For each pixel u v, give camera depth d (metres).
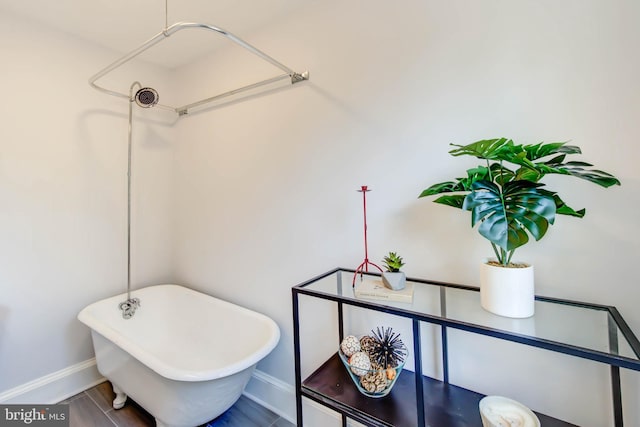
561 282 0.97
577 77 0.93
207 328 1.92
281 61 1.65
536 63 0.99
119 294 2.09
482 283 0.91
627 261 0.88
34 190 1.70
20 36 1.64
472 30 1.10
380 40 1.31
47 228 1.75
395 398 1.07
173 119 2.35
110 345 1.54
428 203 1.21
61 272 1.82
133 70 2.13
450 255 1.17
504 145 0.74
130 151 1.98
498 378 1.08
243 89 1.72
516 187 0.80
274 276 1.74
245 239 1.88
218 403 1.36
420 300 1.06
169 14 1.62
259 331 1.64
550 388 0.99
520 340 0.75
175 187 2.34
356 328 1.42
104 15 1.64
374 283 1.13
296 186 1.61
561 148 0.77
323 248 1.52
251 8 1.57
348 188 1.42
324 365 1.27
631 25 0.86
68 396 1.80
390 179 1.30
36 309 1.72
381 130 1.31
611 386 0.87
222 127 1.98
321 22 1.49
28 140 1.67
